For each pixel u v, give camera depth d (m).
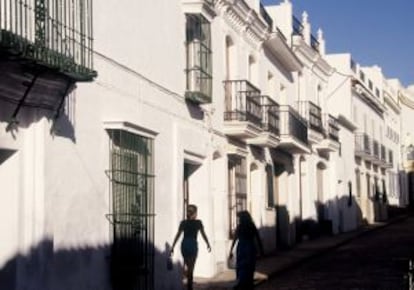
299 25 32.12
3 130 10.04
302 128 28.17
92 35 12.38
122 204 13.60
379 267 21.06
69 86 11.23
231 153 21.20
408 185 61.50
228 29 21.64
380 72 52.09
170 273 16.17
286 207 28.28
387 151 52.59
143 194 14.59
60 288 11.30
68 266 11.60
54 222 11.14
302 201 31.69
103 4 13.29
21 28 9.68
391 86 58.06
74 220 11.87
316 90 34.78
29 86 10.07
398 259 22.62
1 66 9.42
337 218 36.56
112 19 13.65
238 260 15.36
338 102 40.09
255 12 23.17
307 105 31.22
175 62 17.09
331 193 36.06
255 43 24.48
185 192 19.27
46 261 10.73
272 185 26.25
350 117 40.09
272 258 23.25
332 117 35.38
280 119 26.16
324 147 33.50
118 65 13.84
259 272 19.47
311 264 22.56
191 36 18.38
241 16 22.39
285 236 27.97
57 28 10.66
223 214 20.52
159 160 15.82
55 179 11.16
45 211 10.73
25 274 10.43
